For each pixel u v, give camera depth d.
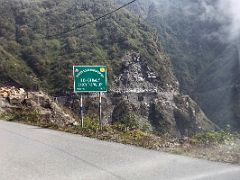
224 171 7.36
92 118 21.44
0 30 119.81
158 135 14.65
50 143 11.48
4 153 9.79
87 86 15.39
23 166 8.20
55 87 98.88
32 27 124.00
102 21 135.38
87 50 119.94
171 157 8.89
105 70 15.54
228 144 10.89
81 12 136.00
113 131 14.97
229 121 150.75
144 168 7.73
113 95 113.69
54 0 140.00
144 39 139.88
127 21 142.75
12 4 131.25
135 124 17.12
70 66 107.12
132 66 126.00
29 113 24.05
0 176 7.32
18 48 112.75
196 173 7.24
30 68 106.19
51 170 7.78
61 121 21.66
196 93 190.75
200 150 9.89
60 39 121.88
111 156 9.11
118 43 130.62
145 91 124.69
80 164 8.27
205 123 134.62
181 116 124.25
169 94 132.38
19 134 14.00
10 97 31.27
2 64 95.12
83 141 11.89
